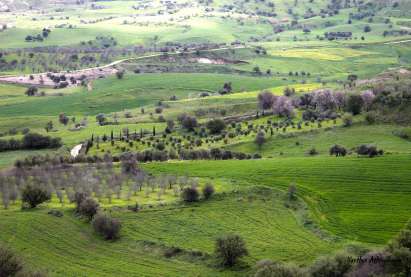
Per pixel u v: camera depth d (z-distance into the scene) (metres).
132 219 102.06
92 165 143.12
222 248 82.25
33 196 108.56
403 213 95.62
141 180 123.62
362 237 88.00
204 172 129.75
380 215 95.81
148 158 150.38
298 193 110.00
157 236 94.44
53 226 98.88
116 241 93.69
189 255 86.81
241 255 82.56
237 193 112.88
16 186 121.00
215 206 107.38
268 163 130.75
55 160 148.00
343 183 111.81
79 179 126.62
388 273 68.69
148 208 107.00
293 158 134.25
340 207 101.50
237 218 101.00
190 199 110.25
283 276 70.56
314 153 147.25
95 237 95.38
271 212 103.12
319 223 95.75
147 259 86.62
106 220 95.06
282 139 167.12
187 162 141.00
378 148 140.38
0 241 91.56
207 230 96.12
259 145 165.00
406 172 112.94
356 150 139.50
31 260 85.56
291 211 102.88
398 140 150.88
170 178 123.94
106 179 127.88
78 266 83.81
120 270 82.31
